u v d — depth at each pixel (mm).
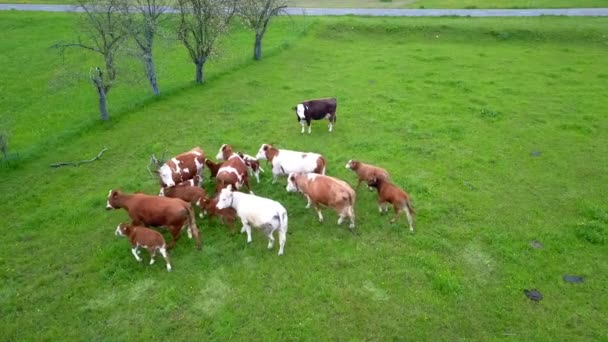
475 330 8219
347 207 10414
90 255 10383
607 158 14492
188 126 17797
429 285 9203
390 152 14984
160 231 10961
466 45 29766
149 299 9008
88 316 8695
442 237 10680
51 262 10211
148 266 9844
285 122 17812
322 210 11727
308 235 10750
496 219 11375
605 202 12078
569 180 13250
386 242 10469
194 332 8258
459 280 9328
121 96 23047
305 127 17203
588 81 21922
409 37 31734
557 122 17266
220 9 22625
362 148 15281
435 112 18516
